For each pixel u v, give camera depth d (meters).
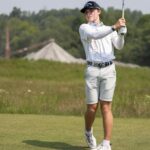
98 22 10.49
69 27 153.50
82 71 55.84
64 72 54.97
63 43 144.12
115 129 13.53
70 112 17.69
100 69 10.41
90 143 10.95
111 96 10.51
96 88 10.53
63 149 10.89
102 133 12.87
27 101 19.14
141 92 24.44
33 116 16.42
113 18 82.00
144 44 138.75
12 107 18.25
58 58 83.75
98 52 10.41
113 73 10.48
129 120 15.73
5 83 29.11
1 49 149.12
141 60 137.62
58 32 153.12
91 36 10.24
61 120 15.30
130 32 142.12
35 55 85.94
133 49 137.62
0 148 10.78
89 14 10.48
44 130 13.20
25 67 56.34
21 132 12.81
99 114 16.56
